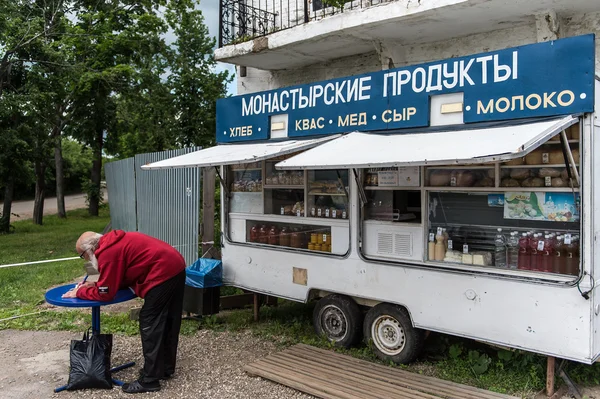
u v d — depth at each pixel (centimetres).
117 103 1848
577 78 369
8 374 477
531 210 413
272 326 614
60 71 1471
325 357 496
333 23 605
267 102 620
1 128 1479
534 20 545
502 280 407
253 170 641
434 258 466
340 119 536
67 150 4300
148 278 439
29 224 2016
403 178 485
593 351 368
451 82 443
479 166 441
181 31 1989
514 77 403
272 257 591
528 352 443
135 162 1060
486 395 402
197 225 798
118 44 1616
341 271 522
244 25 780
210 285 611
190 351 538
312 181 566
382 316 496
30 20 1427
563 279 385
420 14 536
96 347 450
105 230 1462
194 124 1927
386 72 491
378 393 409
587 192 368
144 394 432
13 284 873
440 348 509
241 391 436
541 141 335
